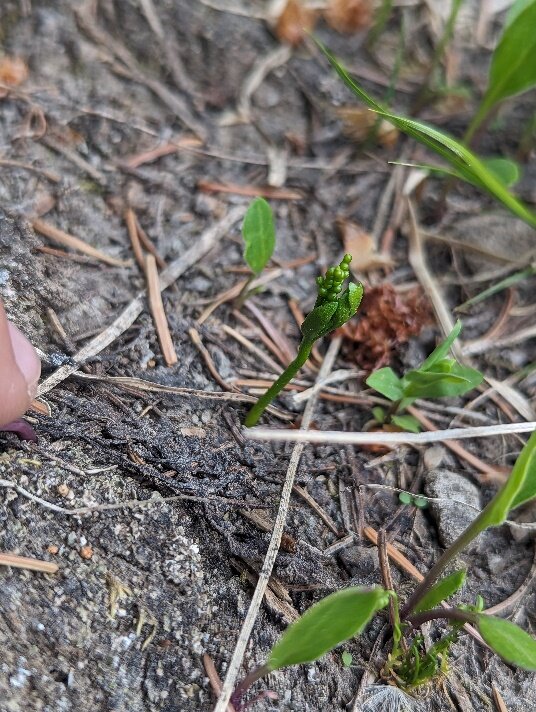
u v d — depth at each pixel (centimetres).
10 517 16
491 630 14
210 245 20
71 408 17
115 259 20
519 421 19
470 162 17
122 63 22
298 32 23
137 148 21
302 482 18
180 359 19
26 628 15
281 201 21
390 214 22
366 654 16
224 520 17
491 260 21
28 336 18
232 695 15
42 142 20
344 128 22
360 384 20
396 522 18
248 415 18
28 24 21
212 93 22
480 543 18
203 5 23
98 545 16
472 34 24
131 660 15
